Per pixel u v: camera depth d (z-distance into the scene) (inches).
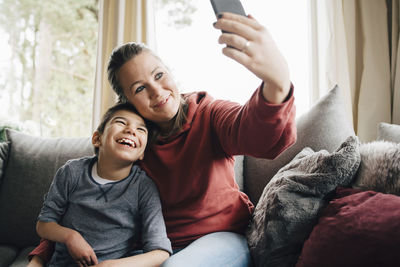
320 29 69.1
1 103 113.6
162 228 34.8
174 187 37.3
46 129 119.2
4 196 52.7
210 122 37.3
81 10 121.5
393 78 65.3
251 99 26.1
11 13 115.5
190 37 83.4
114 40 74.3
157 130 40.0
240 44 20.6
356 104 67.7
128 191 37.3
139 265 30.2
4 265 44.9
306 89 74.5
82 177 38.4
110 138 37.2
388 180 30.7
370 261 23.8
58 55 121.3
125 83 36.4
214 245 31.4
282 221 32.1
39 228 35.9
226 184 37.6
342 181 33.1
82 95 122.1
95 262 32.1
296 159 42.9
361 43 68.6
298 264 29.0
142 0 76.1
